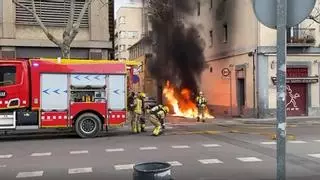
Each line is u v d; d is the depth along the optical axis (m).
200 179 9.39
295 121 26.34
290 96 30.00
